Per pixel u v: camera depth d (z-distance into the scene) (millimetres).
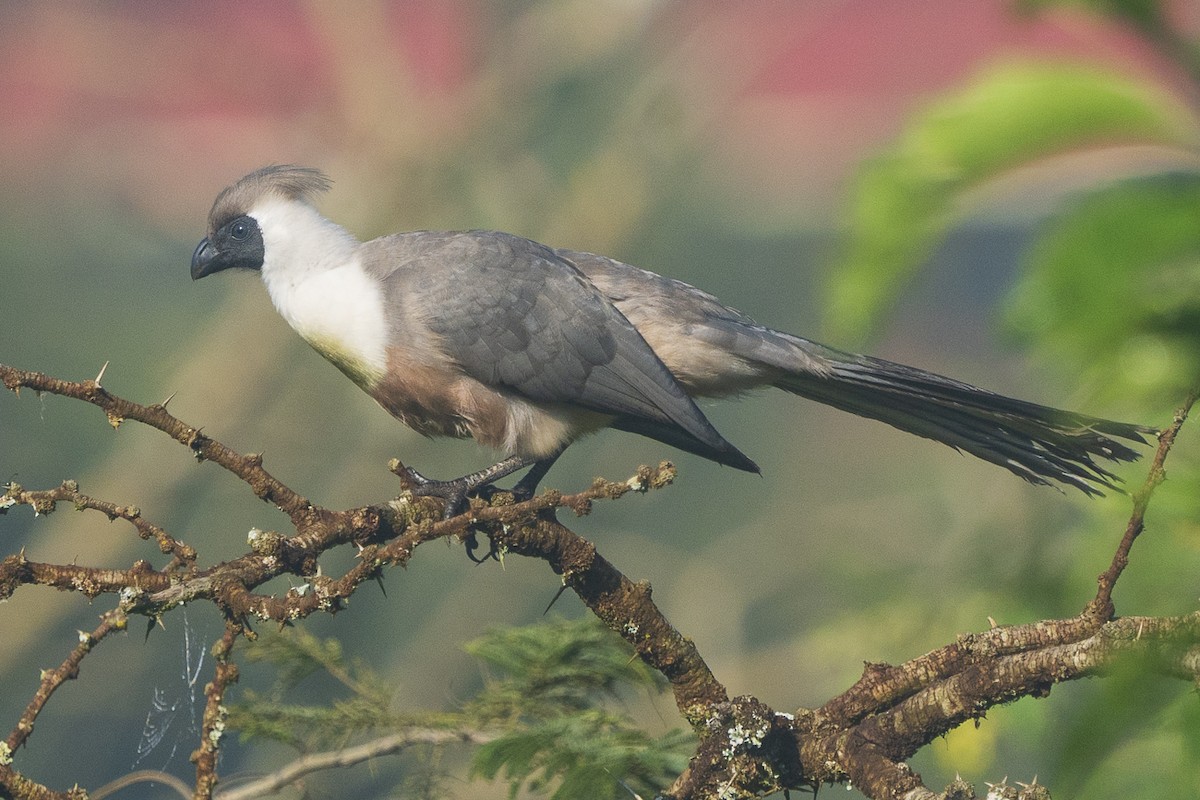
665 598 23312
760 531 22781
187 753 14906
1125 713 3719
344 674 7098
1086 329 3891
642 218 24906
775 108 30359
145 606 5188
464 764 10555
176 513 23812
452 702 7395
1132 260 3828
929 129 4219
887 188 4262
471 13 26453
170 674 21500
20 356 26531
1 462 24391
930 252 4273
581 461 24547
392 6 32656
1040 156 4230
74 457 25172
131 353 27250
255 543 5648
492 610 22953
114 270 28516
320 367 24359
